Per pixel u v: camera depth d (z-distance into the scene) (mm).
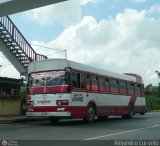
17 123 20203
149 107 50469
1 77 23703
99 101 21578
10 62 26078
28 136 13500
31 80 19328
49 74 18844
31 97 19078
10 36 25375
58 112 18203
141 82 29562
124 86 25922
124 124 20422
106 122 22234
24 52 26359
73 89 18656
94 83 21188
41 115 18609
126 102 25969
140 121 23391
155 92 66188
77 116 18906
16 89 24984
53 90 18484
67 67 18469
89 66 20906
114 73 24484
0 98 23562
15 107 24891
